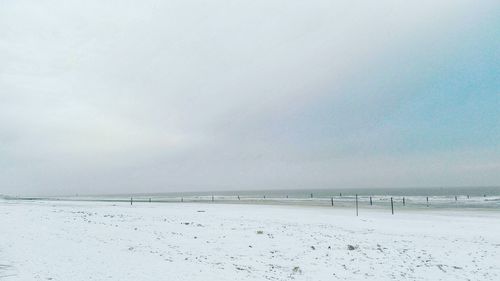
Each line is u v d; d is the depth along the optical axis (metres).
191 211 39.94
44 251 15.66
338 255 17.14
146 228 24.20
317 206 51.78
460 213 38.62
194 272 13.07
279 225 26.72
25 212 36.16
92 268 12.98
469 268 15.12
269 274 13.61
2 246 16.55
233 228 24.81
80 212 37.78
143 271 12.85
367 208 47.16
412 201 70.31
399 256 17.06
